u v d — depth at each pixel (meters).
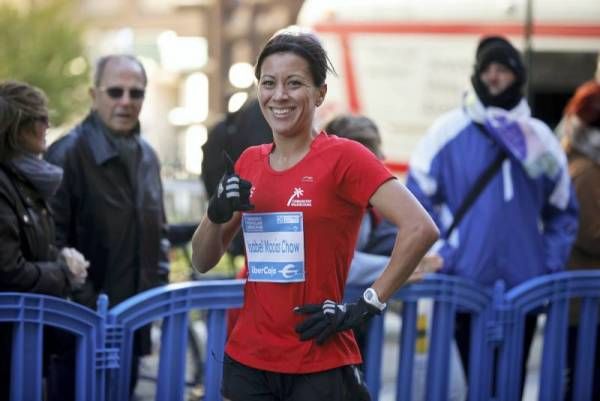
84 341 9.80
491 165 13.02
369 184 8.02
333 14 27.64
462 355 13.29
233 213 8.16
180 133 50.69
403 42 26.84
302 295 8.10
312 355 8.12
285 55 8.12
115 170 11.85
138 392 15.12
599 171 14.51
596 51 25.83
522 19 25.80
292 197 8.09
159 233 12.20
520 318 12.98
